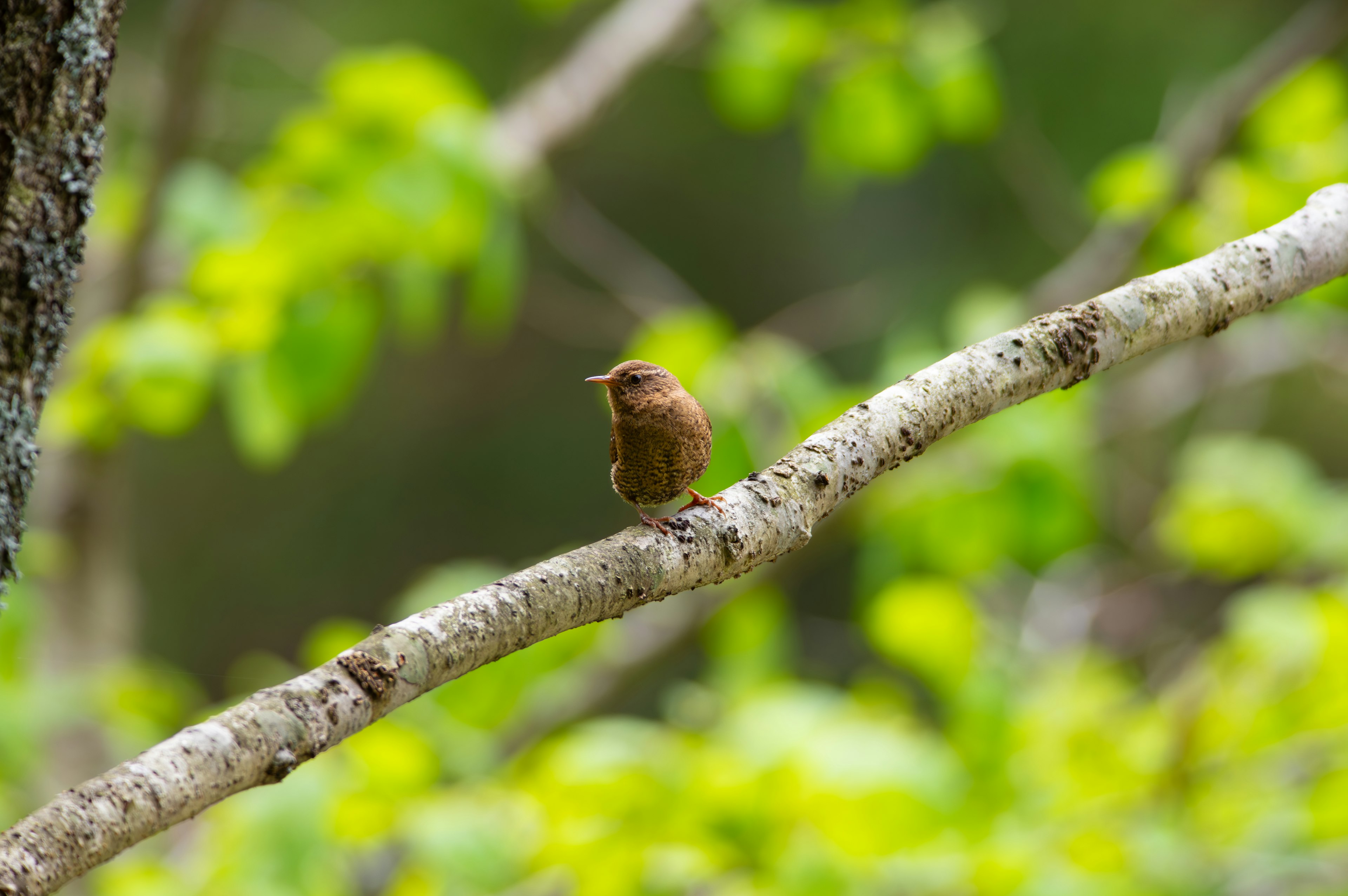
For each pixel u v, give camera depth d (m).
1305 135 10.44
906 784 8.20
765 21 11.57
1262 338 13.34
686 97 21.83
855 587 23.88
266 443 9.45
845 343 18.80
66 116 3.68
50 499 11.30
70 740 10.42
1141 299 4.57
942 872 8.73
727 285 23.92
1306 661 9.02
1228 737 9.27
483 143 9.12
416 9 20.28
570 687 11.84
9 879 2.62
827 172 12.30
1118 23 18.03
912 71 11.02
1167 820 9.24
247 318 9.27
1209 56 17.58
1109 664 11.80
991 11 17.97
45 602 11.16
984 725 9.22
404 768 8.59
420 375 25.08
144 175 10.98
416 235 9.02
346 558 25.36
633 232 23.84
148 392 9.25
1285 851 9.01
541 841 8.52
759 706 9.15
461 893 8.28
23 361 3.67
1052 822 9.20
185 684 10.77
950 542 10.48
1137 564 13.84
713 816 8.55
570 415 25.53
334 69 9.05
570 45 18.31
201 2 9.48
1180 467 13.29
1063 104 18.27
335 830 8.41
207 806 2.95
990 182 20.09
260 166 9.78
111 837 2.79
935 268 20.33
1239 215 10.34
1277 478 11.25
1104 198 11.23
